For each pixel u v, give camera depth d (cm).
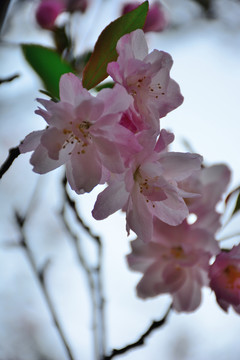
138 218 37
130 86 35
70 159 36
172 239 44
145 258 45
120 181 36
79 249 50
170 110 36
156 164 36
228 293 41
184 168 37
